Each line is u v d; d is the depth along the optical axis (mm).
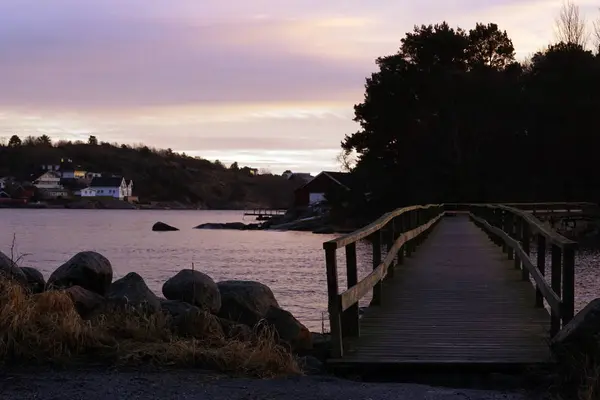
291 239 57781
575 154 57531
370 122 64250
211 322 8094
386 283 13344
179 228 81500
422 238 22641
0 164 193250
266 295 10891
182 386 6273
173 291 10359
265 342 7578
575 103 58094
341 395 6184
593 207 47062
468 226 32156
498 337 8789
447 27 66875
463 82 61812
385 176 64125
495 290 12492
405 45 66312
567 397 6367
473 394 6371
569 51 61156
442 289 12609
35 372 6617
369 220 67000
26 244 49656
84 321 7688
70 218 111438
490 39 68750
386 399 6070
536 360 7551
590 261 32062
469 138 63094
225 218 125562
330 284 7918
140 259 37281
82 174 191625
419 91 63094
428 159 61812
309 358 8359
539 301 10805
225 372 6902
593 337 6965
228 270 30672
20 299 7406
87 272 10227
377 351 8164
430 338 8789
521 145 60062
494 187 59906
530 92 61281
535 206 42438
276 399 5961
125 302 8633
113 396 5891
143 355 7094
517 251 13492
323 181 95812
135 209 182000
